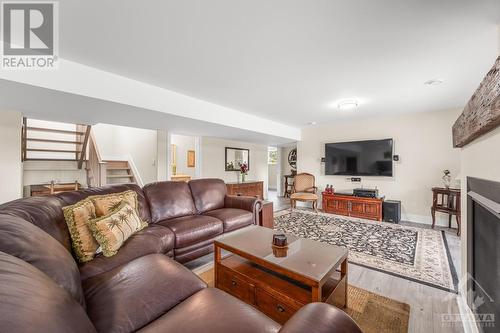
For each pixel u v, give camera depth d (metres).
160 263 1.44
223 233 2.71
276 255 1.69
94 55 2.07
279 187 8.09
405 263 2.43
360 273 2.22
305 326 0.75
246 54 2.07
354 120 4.86
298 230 3.59
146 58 2.14
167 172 4.95
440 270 2.27
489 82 1.01
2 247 0.83
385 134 4.57
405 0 1.38
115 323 0.94
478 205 1.39
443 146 3.99
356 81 2.68
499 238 1.05
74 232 1.57
